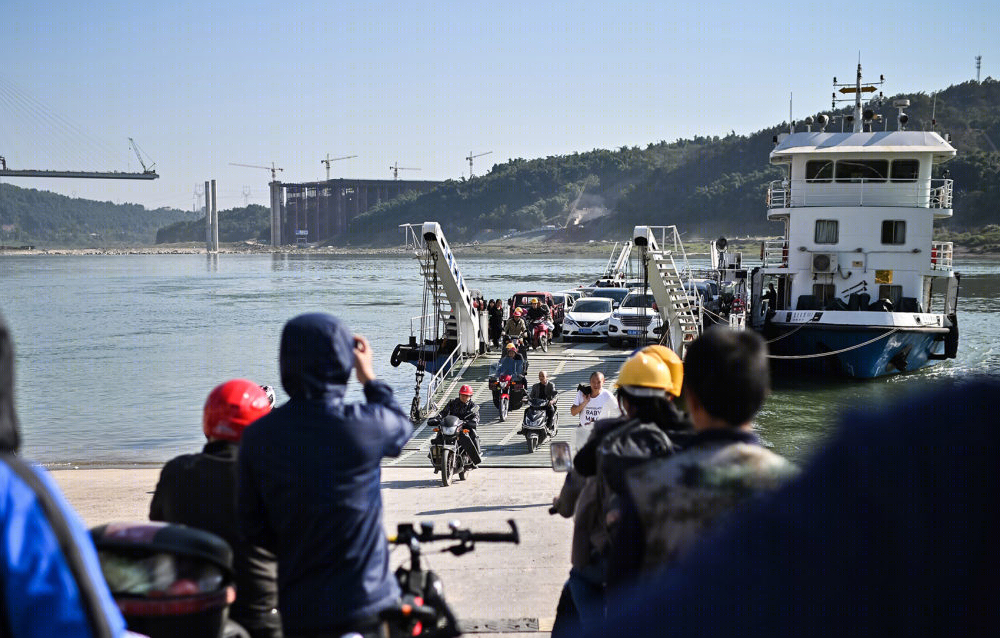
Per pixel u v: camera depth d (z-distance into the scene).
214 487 3.96
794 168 30.05
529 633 6.49
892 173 29.38
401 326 51.22
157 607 3.04
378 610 3.42
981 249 160.25
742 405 2.43
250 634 3.96
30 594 1.83
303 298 78.50
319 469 3.35
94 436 22.08
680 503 2.28
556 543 9.14
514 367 20.39
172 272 154.38
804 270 29.11
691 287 30.45
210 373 33.50
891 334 27.30
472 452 14.05
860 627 1.29
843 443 1.34
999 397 1.28
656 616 1.52
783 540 1.36
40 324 54.41
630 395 3.83
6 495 1.87
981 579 1.24
